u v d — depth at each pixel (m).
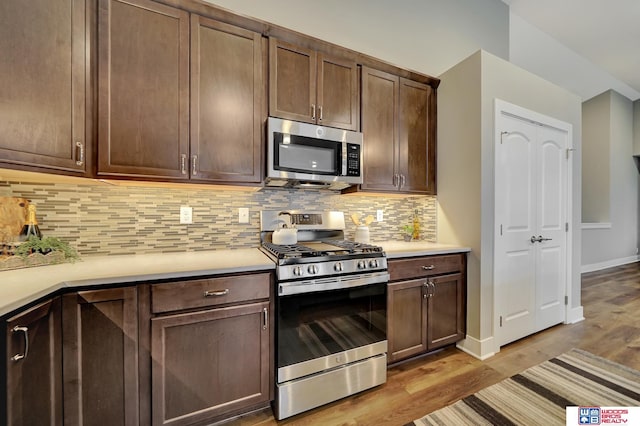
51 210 1.64
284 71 1.93
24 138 1.17
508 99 2.44
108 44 1.46
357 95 2.22
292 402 1.59
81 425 1.19
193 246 2.00
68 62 1.32
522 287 2.54
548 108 2.77
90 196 1.73
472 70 2.32
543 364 2.13
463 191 2.38
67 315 1.17
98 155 1.45
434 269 2.17
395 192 2.39
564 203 2.92
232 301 1.47
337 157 2.07
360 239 2.38
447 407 1.66
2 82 1.12
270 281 1.57
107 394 1.24
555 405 1.67
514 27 3.84
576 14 3.59
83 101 1.38
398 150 2.41
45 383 1.06
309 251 1.72
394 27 2.81
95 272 1.31
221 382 1.45
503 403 1.69
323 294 1.68
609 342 2.50
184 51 1.64
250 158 1.83
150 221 1.88
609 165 5.65
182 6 1.63
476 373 2.02
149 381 1.31
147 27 1.55
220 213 2.09
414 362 2.17
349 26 2.58
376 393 1.81
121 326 1.26
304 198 2.40
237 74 1.78
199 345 1.40
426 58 3.01
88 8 1.39
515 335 2.49
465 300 2.33
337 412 1.64
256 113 1.84
